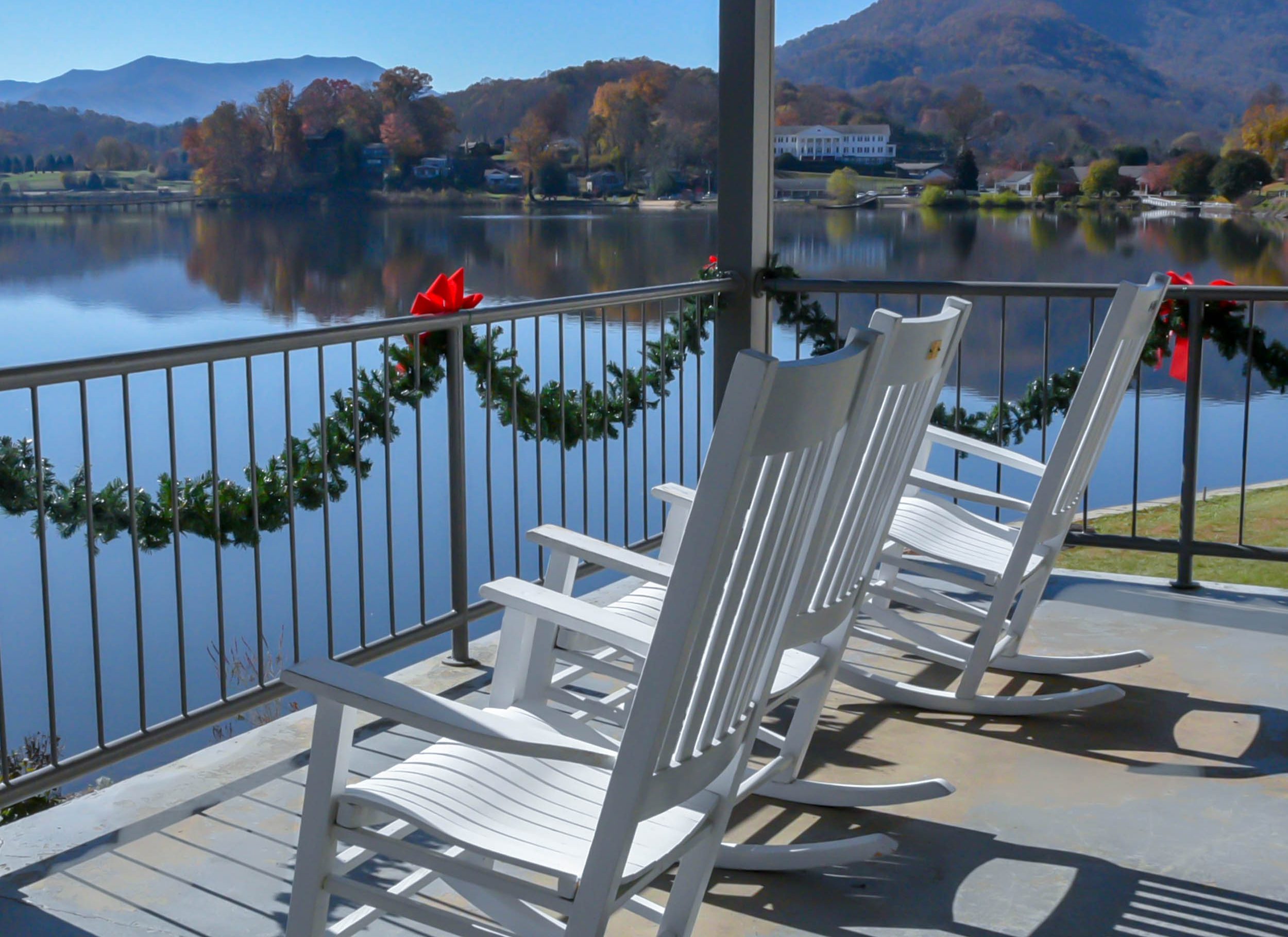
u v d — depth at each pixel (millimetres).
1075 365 4016
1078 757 2729
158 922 2051
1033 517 2846
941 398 4219
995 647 2998
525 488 6688
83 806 2480
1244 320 3805
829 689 2477
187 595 9008
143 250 6969
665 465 4277
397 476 8375
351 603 8922
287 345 2705
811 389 1441
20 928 2023
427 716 1443
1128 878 2191
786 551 1653
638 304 3932
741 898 2146
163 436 9742
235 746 2779
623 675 2123
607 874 1456
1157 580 4043
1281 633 3521
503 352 3482
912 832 2387
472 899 1920
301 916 1625
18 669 8016
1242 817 2424
